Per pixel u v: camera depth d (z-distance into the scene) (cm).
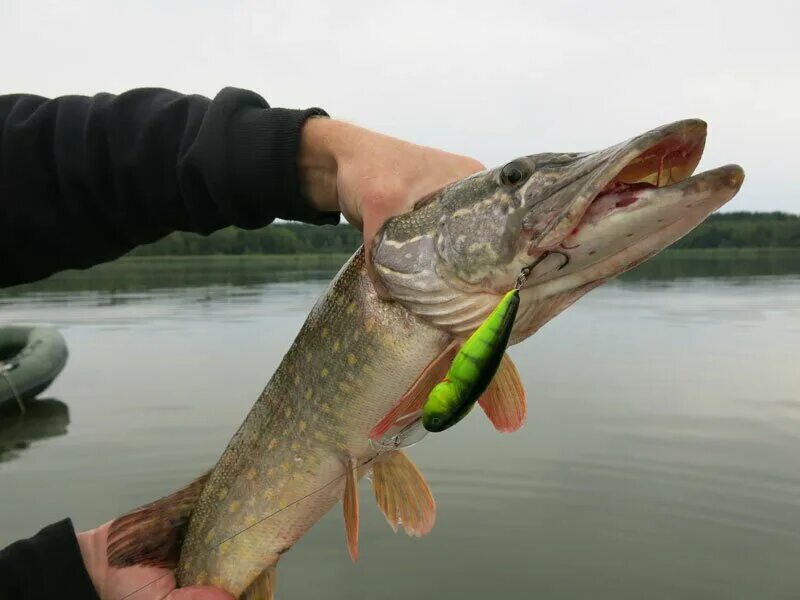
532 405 155
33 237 50
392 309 44
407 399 40
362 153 44
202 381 185
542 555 90
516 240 39
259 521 51
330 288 48
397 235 43
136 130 49
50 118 50
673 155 36
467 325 41
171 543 54
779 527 96
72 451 133
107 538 51
